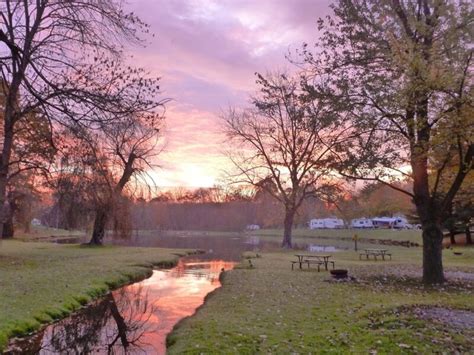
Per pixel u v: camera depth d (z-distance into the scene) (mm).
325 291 13977
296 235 84375
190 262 28500
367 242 62000
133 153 34094
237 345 8086
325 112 16141
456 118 12656
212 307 11977
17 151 20078
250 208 94875
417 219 44062
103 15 10914
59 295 13266
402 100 12859
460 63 12617
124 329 10953
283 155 41875
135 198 36000
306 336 8547
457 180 14828
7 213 40625
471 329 8727
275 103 40312
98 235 36938
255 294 13734
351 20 15125
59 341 9758
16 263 20781
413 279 16578
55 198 32906
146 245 44906
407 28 14297
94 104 9500
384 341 8039
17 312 10812
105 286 16234
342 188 39875
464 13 12820
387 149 14844
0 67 10156
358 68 15047
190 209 94938
